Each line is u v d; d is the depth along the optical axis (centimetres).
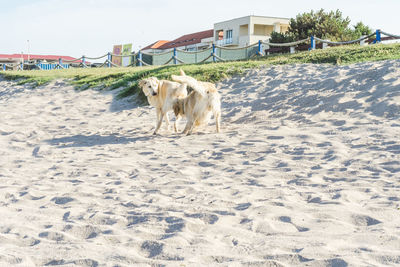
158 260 310
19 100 1864
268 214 403
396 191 450
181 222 388
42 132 1124
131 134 1032
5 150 923
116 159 748
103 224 413
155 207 454
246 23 5344
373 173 529
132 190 536
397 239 315
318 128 828
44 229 400
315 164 598
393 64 1147
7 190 565
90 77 2103
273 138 796
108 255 322
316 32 3525
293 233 353
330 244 316
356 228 357
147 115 1326
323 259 287
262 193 481
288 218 388
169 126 1035
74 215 445
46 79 2195
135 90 1647
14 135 1098
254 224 378
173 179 580
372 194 450
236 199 462
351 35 3506
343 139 721
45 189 562
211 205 447
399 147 627
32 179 633
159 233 371
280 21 5400
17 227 408
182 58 4072
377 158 587
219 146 783
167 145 844
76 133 1099
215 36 5984
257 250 318
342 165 581
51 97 1855
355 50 1597
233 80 1527
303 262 290
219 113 922
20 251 341
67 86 2020
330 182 510
